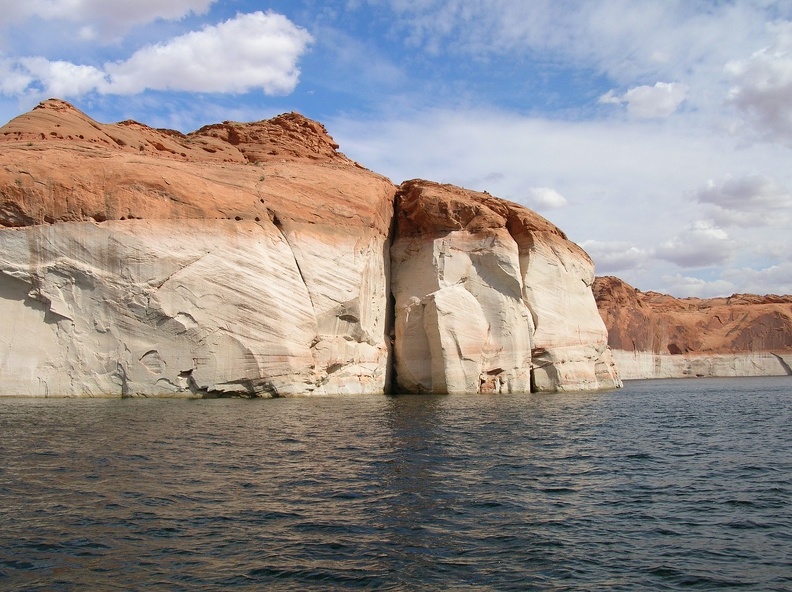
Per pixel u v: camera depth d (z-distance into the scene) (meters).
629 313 112.69
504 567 10.84
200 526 12.51
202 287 38.56
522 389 51.19
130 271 37.50
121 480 15.76
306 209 44.91
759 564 11.09
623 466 19.14
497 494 15.34
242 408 32.28
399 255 52.59
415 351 49.19
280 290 41.00
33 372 36.78
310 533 12.27
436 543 11.90
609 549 11.77
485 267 50.75
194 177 40.97
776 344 127.75
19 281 36.97
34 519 12.71
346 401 38.81
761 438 25.81
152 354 37.59
